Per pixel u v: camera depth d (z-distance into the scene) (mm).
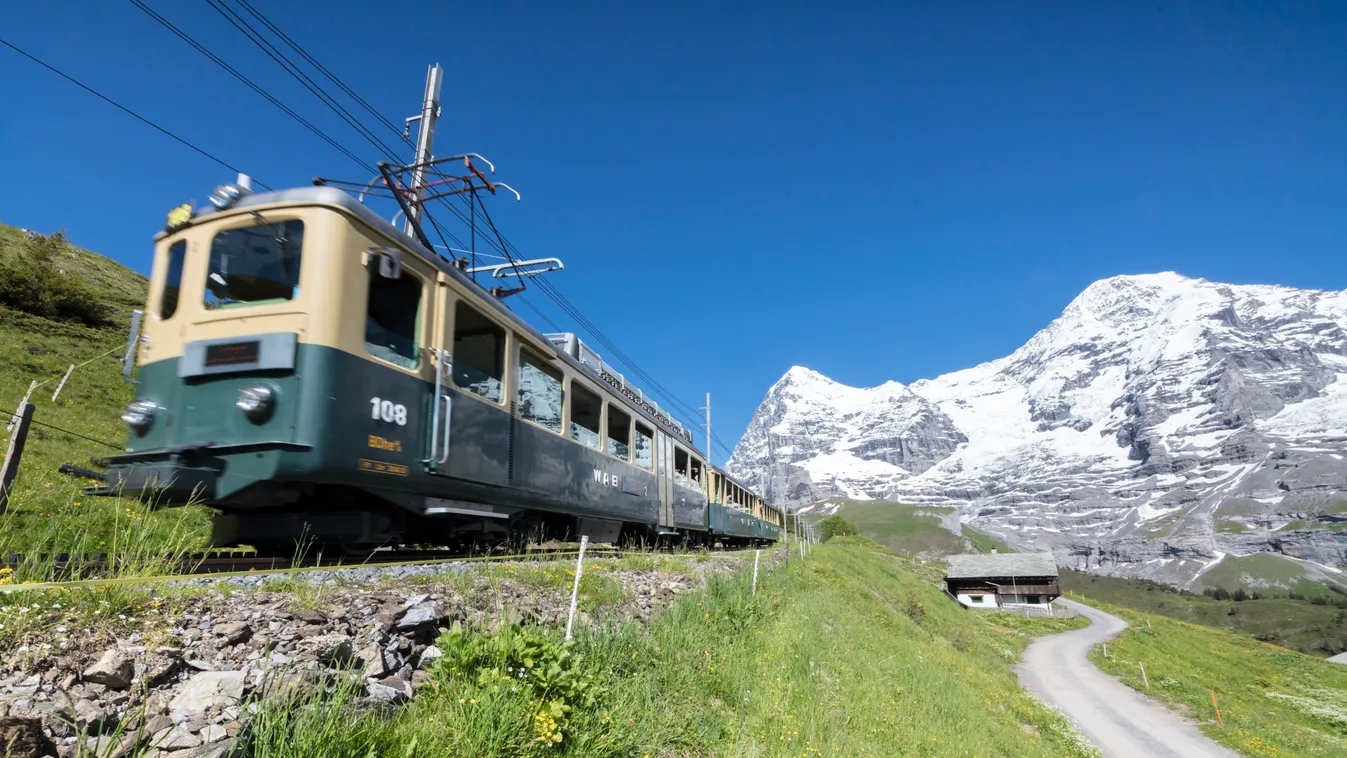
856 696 10641
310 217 6688
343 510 6926
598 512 12461
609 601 7816
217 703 3254
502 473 9070
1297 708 44750
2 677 2932
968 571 92875
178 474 6297
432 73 14344
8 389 18203
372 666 4215
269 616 4203
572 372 11602
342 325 6555
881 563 68812
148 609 3859
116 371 25672
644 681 6461
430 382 7676
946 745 11148
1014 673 45438
